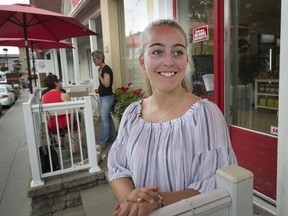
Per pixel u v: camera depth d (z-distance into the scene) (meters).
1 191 3.69
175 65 1.04
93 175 3.21
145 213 0.75
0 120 9.91
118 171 1.19
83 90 6.32
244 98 2.50
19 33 4.38
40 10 3.44
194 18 3.06
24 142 6.36
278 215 1.81
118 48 5.24
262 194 2.32
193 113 1.02
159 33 1.04
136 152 1.08
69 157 3.74
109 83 4.15
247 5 2.45
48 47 6.33
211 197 0.73
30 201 3.31
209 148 0.94
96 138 4.80
